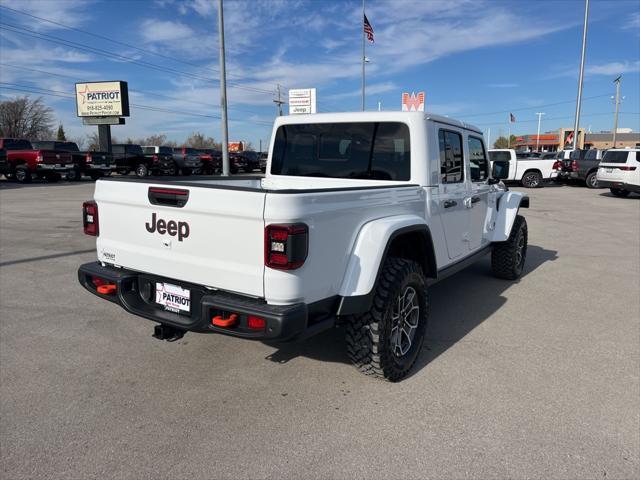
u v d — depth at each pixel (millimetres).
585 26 27406
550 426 2988
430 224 4117
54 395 3328
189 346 4172
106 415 3088
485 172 5594
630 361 3947
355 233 3146
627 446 2787
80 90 35969
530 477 2518
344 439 2848
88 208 3643
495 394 3385
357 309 3068
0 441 2797
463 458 2672
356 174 4387
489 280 6551
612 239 9734
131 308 3314
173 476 2516
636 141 83625
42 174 22844
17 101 61281
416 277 3590
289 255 2613
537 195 19203
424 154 4027
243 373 3688
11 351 4027
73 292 5625
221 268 2865
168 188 3021
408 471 2564
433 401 3285
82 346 4145
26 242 8500
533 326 4758
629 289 6109
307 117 4660
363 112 4301
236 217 2748
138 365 3807
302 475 2529
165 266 3154
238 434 2893
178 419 3049
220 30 19422
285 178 4832
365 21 29656
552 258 7969
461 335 4504
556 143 92875
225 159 20375
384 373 3408
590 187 22344
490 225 5805
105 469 2566
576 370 3771
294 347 4168
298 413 3127
